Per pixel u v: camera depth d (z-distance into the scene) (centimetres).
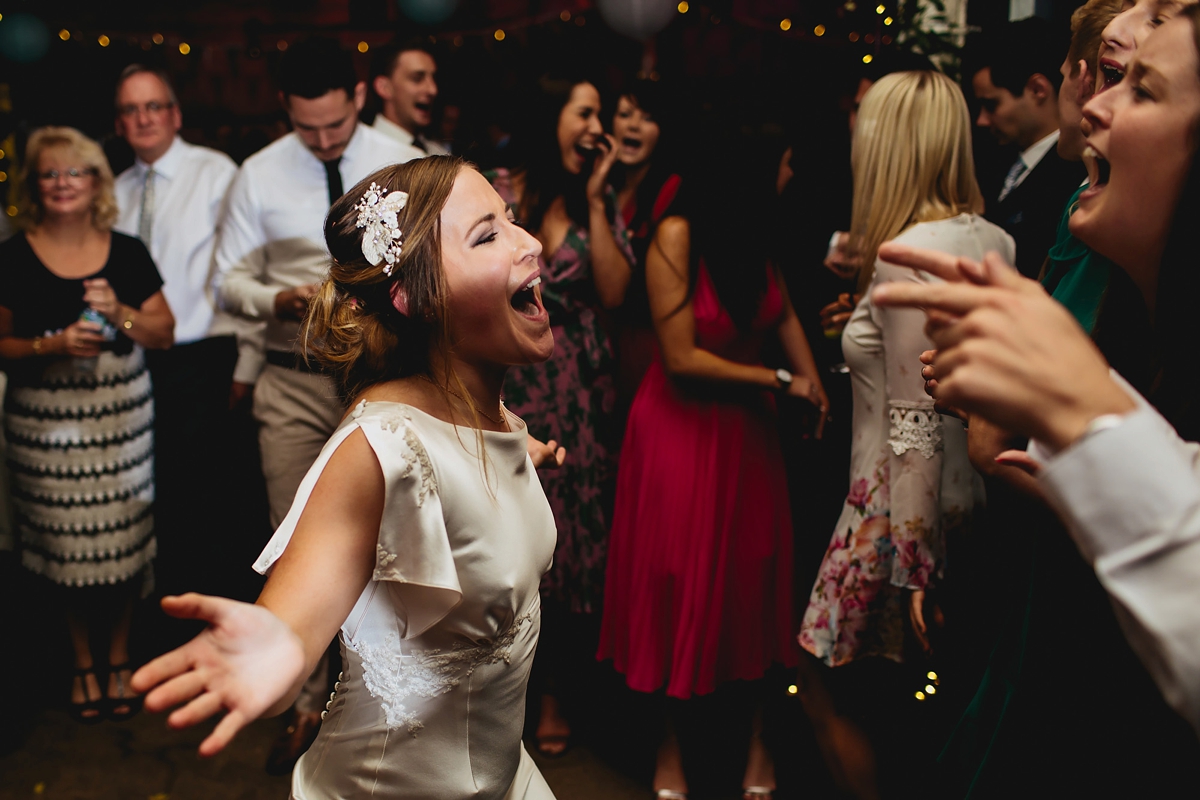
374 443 108
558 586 272
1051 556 111
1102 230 95
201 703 77
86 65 415
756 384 232
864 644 199
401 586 114
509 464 125
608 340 306
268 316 268
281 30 623
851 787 208
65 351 265
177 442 343
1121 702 103
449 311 119
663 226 232
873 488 196
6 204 367
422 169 124
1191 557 61
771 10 511
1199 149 87
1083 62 142
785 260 284
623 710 286
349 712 122
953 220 186
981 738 131
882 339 190
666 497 235
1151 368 100
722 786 245
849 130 316
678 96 329
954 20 304
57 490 274
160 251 355
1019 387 64
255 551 356
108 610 303
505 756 130
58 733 275
